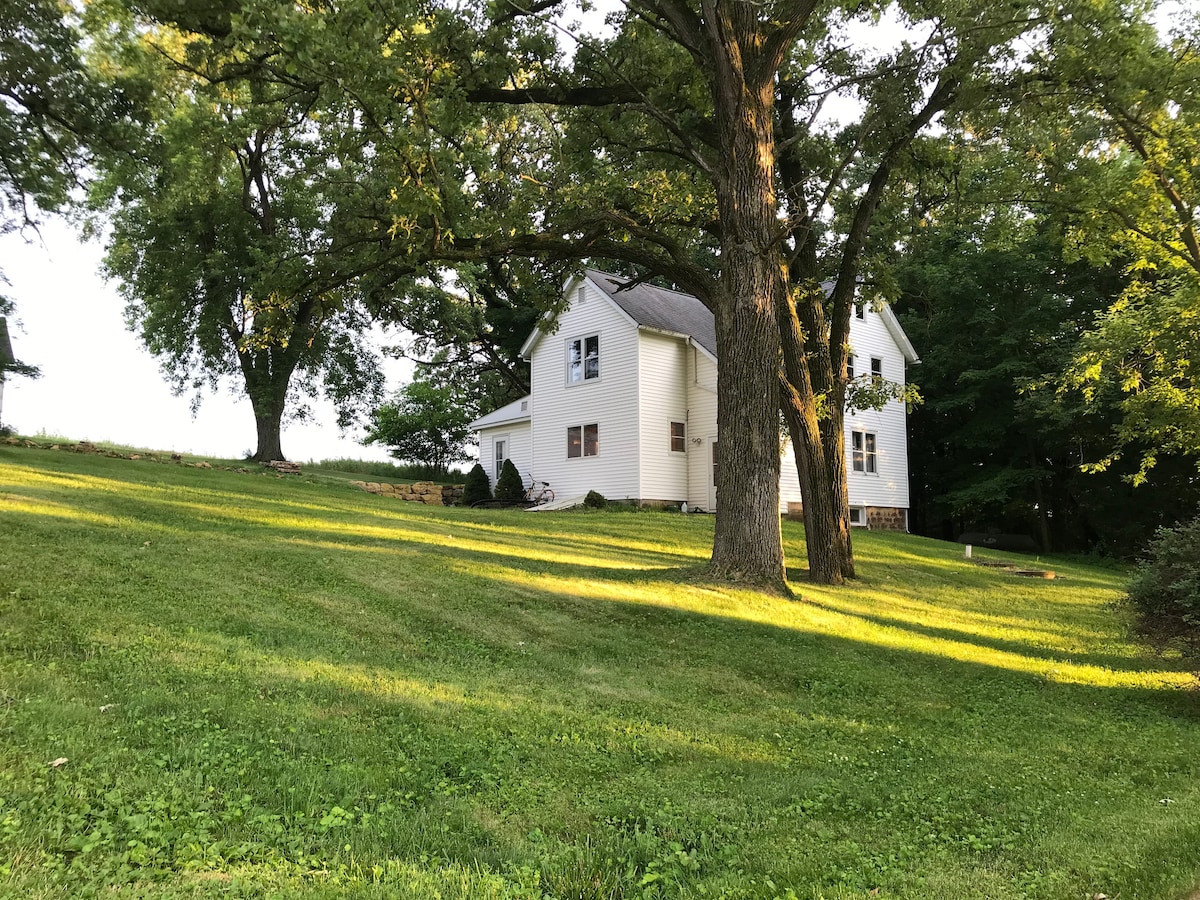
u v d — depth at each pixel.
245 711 5.30
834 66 14.79
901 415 31.25
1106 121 14.73
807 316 15.38
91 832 3.41
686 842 4.16
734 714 6.97
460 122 12.42
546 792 4.72
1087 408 24.52
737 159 12.13
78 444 22.44
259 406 27.16
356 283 14.07
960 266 30.94
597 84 13.80
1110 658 11.37
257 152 25.67
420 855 3.66
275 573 9.49
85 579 8.03
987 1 12.70
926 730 7.14
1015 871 4.00
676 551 16.69
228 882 3.10
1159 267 18.97
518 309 41.03
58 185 18.72
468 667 7.38
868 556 19.20
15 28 16.62
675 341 26.77
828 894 3.57
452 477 36.81
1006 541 36.03
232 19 8.79
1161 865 4.02
